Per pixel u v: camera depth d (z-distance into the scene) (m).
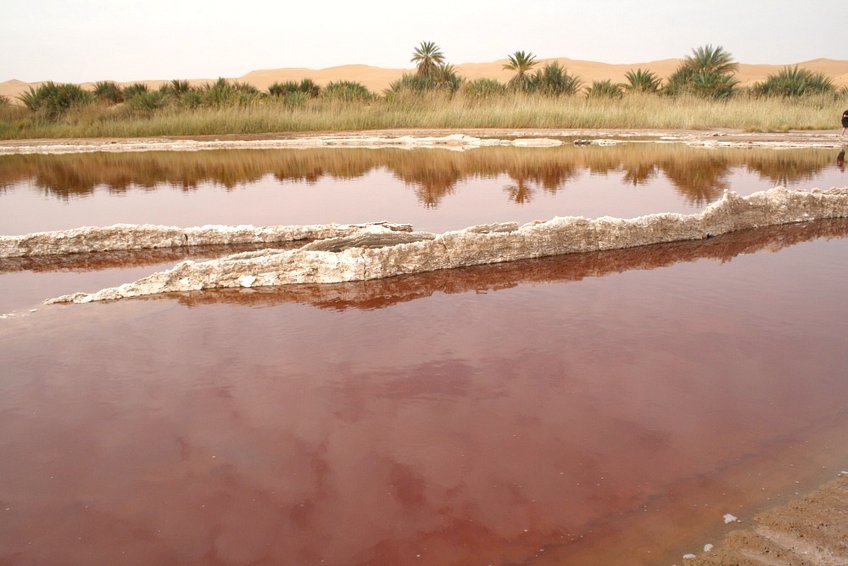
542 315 4.88
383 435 3.18
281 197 11.04
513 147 19.06
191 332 4.64
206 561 2.38
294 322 4.81
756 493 2.71
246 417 3.39
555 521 2.56
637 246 7.04
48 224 8.91
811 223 8.13
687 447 3.05
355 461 2.97
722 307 5.00
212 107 26.14
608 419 3.31
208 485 2.82
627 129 24.02
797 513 2.58
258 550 2.43
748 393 3.57
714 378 3.76
